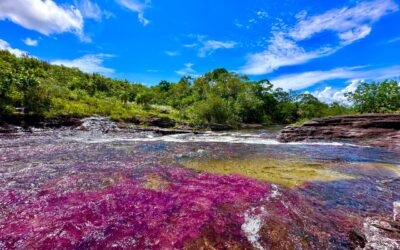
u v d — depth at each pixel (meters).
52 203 5.20
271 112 65.56
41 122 18.45
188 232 4.23
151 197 5.65
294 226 4.56
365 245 4.01
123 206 5.13
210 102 37.28
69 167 8.20
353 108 27.73
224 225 4.49
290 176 7.90
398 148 13.73
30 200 5.33
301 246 3.96
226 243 3.97
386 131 16.14
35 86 20.59
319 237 4.23
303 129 18.72
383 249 3.88
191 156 11.12
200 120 34.81
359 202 5.83
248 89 61.31
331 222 4.79
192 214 4.86
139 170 8.08
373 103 25.92
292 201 5.72
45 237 3.94
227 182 7.00
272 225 4.54
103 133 19.42
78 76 43.72
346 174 8.25
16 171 7.47
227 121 38.50
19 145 12.12
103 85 45.59
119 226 4.33
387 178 7.84
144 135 20.45
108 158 10.00
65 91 27.56
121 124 22.80
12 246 3.70
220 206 5.27
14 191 5.80
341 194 6.33
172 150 12.69
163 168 8.49
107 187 6.24
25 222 4.38
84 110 22.89
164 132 23.08
